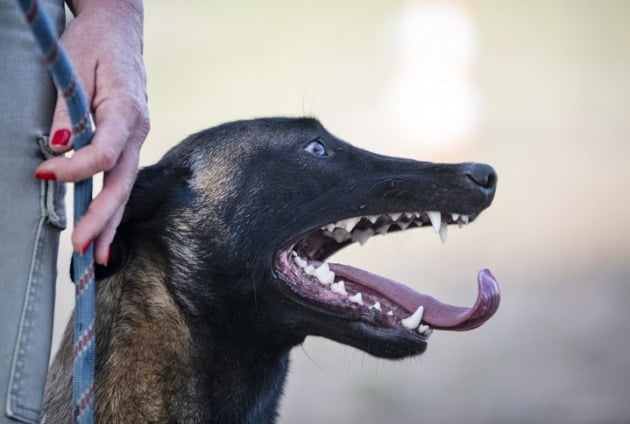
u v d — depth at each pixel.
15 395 3.83
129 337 4.91
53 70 3.66
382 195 5.34
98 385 4.82
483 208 5.39
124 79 4.13
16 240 3.88
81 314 3.98
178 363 4.99
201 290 5.07
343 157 5.47
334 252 5.71
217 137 5.40
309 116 5.57
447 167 5.41
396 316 5.24
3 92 3.89
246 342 5.12
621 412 9.66
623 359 10.96
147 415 4.91
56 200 3.97
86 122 3.84
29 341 3.87
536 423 9.52
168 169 5.23
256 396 5.20
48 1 4.22
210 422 5.07
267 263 5.18
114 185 4.05
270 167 5.34
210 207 5.20
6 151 3.88
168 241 5.09
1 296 3.84
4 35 3.90
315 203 5.32
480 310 5.07
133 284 4.97
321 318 5.13
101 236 4.15
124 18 4.36
